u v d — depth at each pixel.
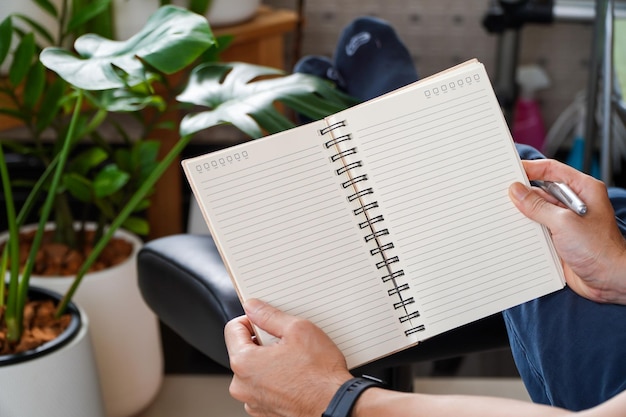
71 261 1.68
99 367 1.66
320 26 2.56
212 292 1.16
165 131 2.06
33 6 1.63
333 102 1.29
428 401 0.80
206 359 2.01
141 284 1.31
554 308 0.95
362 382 0.83
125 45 1.18
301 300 0.89
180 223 2.16
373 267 0.90
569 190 0.91
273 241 0.88
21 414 1.31
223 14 1.91
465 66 0.90
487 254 0.91
